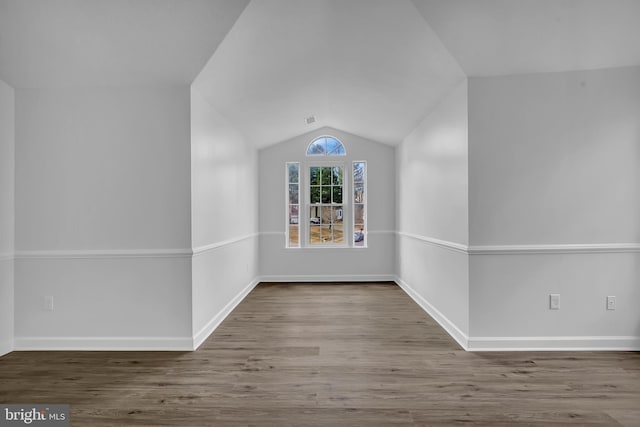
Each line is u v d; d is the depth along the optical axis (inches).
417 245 206.4
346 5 110.0
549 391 100.3
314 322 167.6
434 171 173.8
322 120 245.4
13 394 100.5
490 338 131.6
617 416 87.9
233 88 151.8
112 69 127.2
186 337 134.1
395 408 91.9
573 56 124.9
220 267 170.1
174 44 117.6
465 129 134.9
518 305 131.9
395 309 190.4
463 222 137.2
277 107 193.3
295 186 273.3
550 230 132.0
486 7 107.0
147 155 135.3
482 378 108.4
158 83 133.7
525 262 131.7
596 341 130.7
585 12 107.7
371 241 269.9
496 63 126.9
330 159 271.1
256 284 258.5
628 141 131.0
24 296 135.5
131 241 135.4
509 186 132.3
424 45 126.0
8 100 133.4
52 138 135.6
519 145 132.3
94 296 135.1
